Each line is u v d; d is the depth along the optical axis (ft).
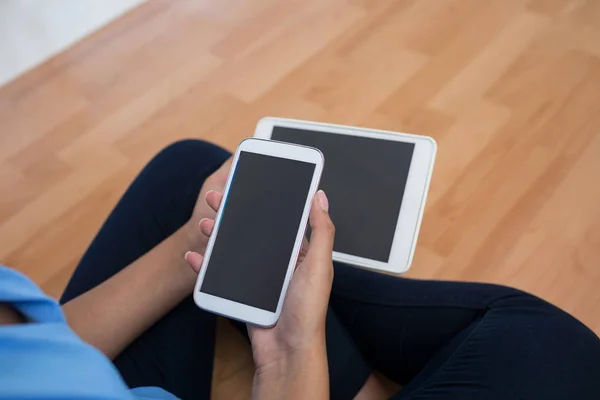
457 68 4.17
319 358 1.72
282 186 2.00
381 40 4.41
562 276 3.32
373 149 2.42
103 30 4.84
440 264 3.45
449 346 2.11
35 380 0.75
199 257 2.02
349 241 2.35
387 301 2.39
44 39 4.83
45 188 4.19
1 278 0.97
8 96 4.62
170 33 4.76
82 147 4.32
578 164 3.64
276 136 2.55
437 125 3.95
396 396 2.18
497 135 3.84
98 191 4.12
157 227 2.68
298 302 1.73
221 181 2.36
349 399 2.35
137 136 4.31
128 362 2.36
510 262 3.40
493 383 1.84
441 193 3.68
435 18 4.43
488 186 3.66
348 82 4.26
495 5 4.41
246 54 4.55
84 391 0.77
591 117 3.80
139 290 2.24
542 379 1.82
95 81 4.60
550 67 4.05
